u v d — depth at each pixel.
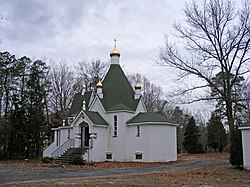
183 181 17.06
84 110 36.56
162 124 35.81
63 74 60.53
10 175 21.20
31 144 45.97
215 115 58.38
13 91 47.03
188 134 65.69
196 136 65.38
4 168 27.34
